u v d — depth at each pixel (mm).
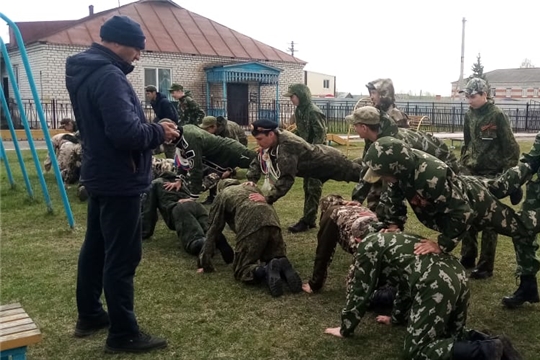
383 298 4027
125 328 3400
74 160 9078
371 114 4555
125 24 3189
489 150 4934
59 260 5262
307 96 6418
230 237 6242
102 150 3164
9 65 6625
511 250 5629
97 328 3715
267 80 24875
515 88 61875
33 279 4734
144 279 4746
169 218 5664
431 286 3070
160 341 3492
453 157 4855
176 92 10477
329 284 4633
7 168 8688
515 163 4914
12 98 20781
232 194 4766
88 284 3611
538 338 3643
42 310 4086
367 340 3594
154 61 22906
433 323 3033
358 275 3459
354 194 4828
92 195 3295
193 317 3951
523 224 3805
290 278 4375
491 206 3707
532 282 4059
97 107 3109
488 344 2889
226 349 3473
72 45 20953
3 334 2721
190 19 25688
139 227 3371
